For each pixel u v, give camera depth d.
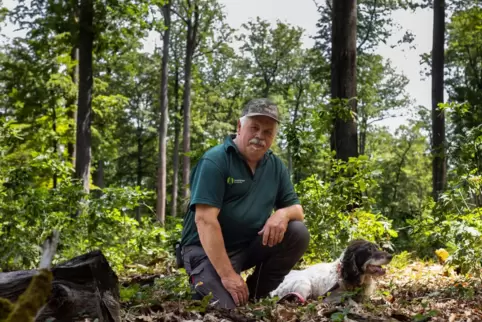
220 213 5.53
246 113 5.43
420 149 50.62
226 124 48.12
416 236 8.84
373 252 6.06
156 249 10.55
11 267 9.66
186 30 43.16
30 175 10.88
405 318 4.83
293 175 10.01
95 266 3.53
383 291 6.79
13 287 3.35
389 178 47.38
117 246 10.47
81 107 21.64
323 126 10.14
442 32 25.67
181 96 47.19
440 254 10.31
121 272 9.84
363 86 39.38
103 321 3.48
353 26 12.82
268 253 5.71
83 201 10.73
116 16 22.53
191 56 41.19
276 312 4.87
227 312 4.79
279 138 10.07
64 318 3.38
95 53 23.55
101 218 10.13
